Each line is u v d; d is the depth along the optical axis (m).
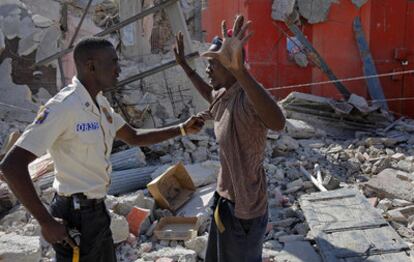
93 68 2.37
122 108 8.45
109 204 4.71
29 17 8.47
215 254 2.89
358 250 4.05
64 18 8.97
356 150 8.00
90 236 2.39
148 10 6.84
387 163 7.05
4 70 8.18
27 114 7.96
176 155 7.16
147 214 4.59
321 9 11.38
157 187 4.96
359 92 11.80
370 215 4.80
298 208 5.48
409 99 11.70
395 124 9.75
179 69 8.93
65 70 8.68
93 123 2.33
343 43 11.67
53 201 2.42
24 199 2.11
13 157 2.10
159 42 11.21
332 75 11.64
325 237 4.32
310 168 7.13
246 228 2.67
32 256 3.57
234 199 2.66
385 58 11.79
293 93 9.61
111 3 10.34
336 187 6.14
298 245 4.45
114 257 2.64
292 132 8.79
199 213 4.82
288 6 11.30
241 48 2.14
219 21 12.76
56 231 2.19
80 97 2.29
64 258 2.39
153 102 8.70
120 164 6.28
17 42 8.30
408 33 11.68
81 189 2.34
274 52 11.53
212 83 2.77
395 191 5.77
